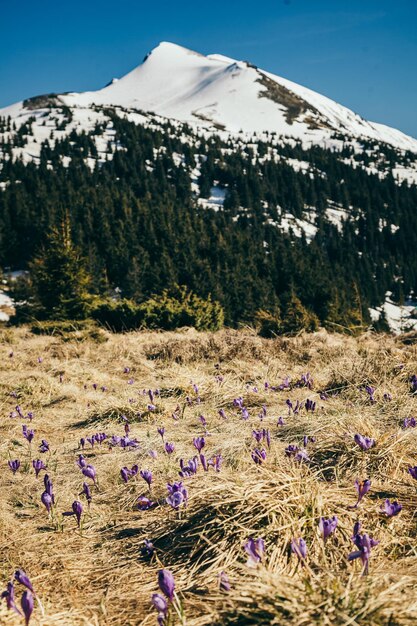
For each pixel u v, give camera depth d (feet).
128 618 6.70
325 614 5.42
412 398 19.25
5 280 270.67
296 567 7.31
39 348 42.22
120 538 9.67
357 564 7.26
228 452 14.21
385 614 5.38
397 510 7.86
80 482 13.41
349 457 12.28
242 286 224.74
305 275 233.96
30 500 12.26
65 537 9.98
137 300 229.25
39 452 16.92
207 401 23.47
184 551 8.58
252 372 29.27
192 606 6.54
